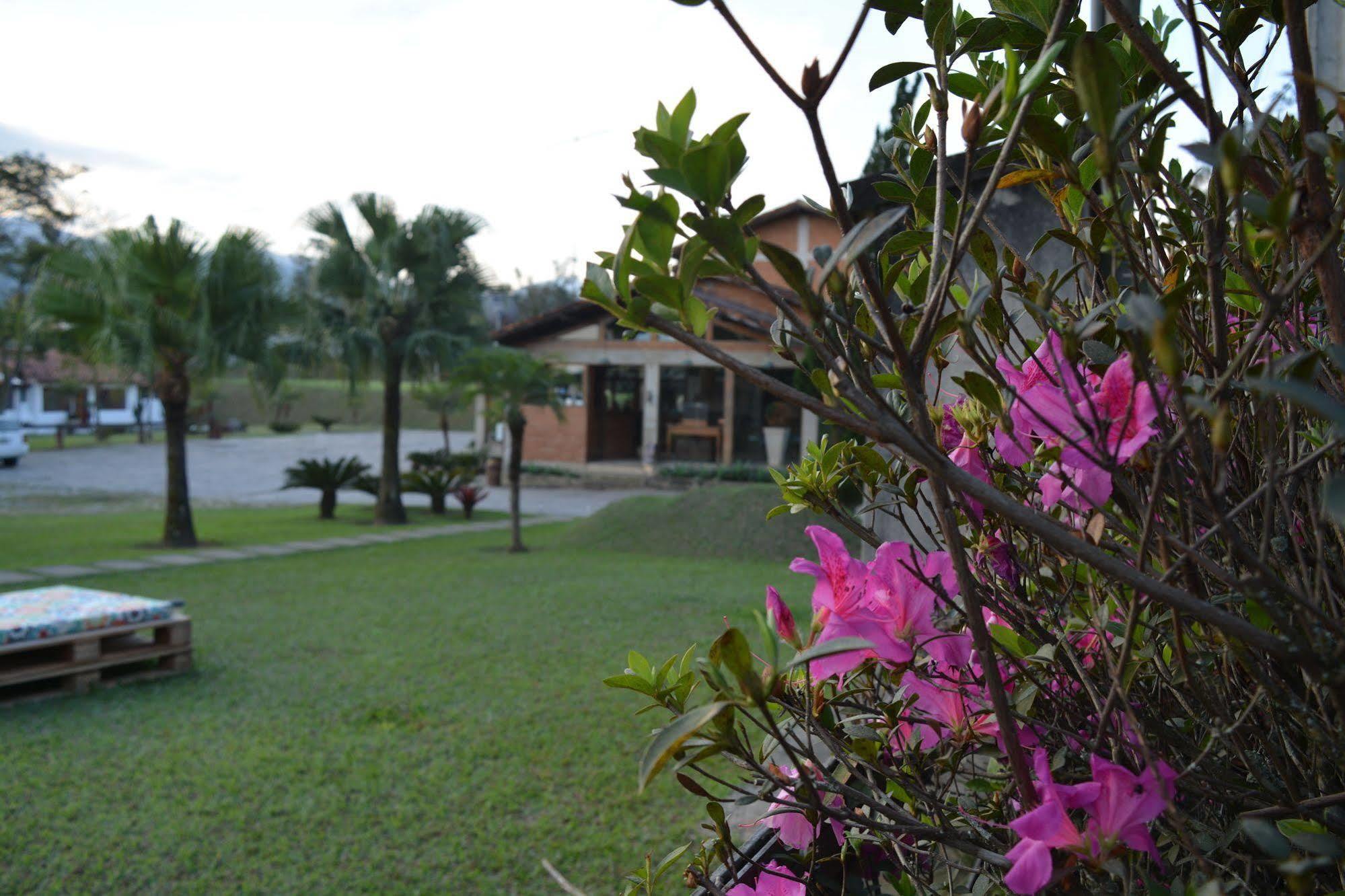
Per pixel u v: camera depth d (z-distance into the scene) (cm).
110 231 1129
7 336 2748
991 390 48
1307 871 44
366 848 346
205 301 1105
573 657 606
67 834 353
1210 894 45
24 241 3347
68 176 3356
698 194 43
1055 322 61
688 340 47
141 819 367
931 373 79
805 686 68
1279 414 65
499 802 386
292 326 1275
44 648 551
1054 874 50
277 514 1562
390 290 1392
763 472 1928
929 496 73
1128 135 57
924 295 59
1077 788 50
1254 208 43
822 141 47
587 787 401
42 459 2700
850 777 72
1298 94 48
